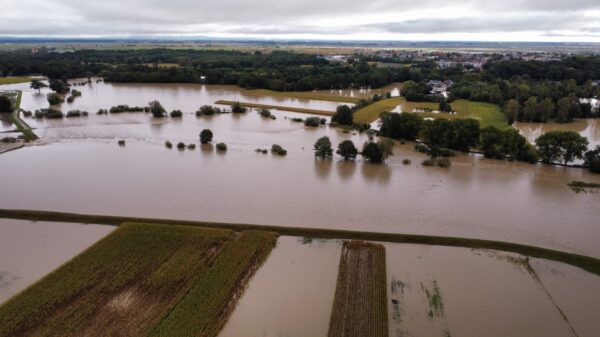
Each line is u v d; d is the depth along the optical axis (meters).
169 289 44.59
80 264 48.62
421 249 52.62
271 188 72.06
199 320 40.06
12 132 110.81
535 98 129.50
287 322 40.00
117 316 40.56
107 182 74.31
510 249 52.41
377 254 51.09
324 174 79.56
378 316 40.50
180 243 53.31
